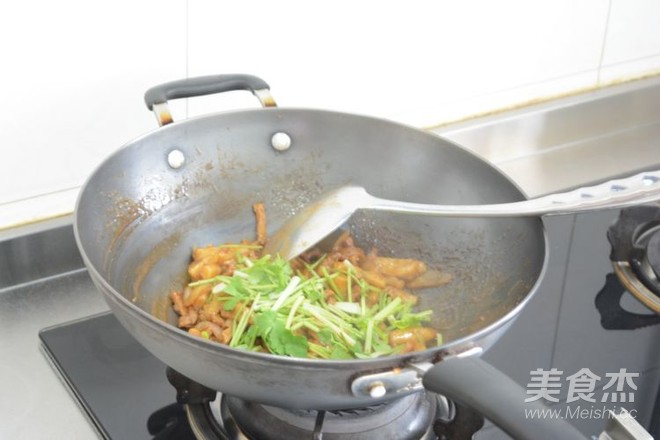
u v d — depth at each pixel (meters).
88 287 0.89
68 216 0.91
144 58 0.89
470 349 0.66
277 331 0.76
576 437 0.60
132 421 0.75
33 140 0.87
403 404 0.75
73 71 0.86
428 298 0.84
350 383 0.64
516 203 0.78
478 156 0.83
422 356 0.65
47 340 0.82
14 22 0.82
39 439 0.75
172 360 0.67
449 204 0.85
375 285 0.84
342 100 1.00
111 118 0.89
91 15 0.85
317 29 0.96
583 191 0.79
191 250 0.85
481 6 1.03
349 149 0.87
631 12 1.13
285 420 0.74
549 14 1.07
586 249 0.95
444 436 0.75
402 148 0.86
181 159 0.84
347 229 0.89
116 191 0.80
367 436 0.73
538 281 0.72
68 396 0.78
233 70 0.94
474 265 0.83
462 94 1.07
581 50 1.12
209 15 0.90
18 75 0.84
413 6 0.99
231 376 0.65
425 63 1.03
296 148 0.87
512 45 1.07
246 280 0.81
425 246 0.86
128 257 0.81
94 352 0.81
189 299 0.82
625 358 0.83
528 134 1.12
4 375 0.80
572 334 0.85
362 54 0.99
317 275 0.85
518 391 0.62
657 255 0.92
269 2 0.92
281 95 0.97
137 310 0.65
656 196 0.78
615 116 1.16
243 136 0.86
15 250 0.88
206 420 0.75
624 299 0.89
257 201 0.88
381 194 0.88
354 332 0.79
